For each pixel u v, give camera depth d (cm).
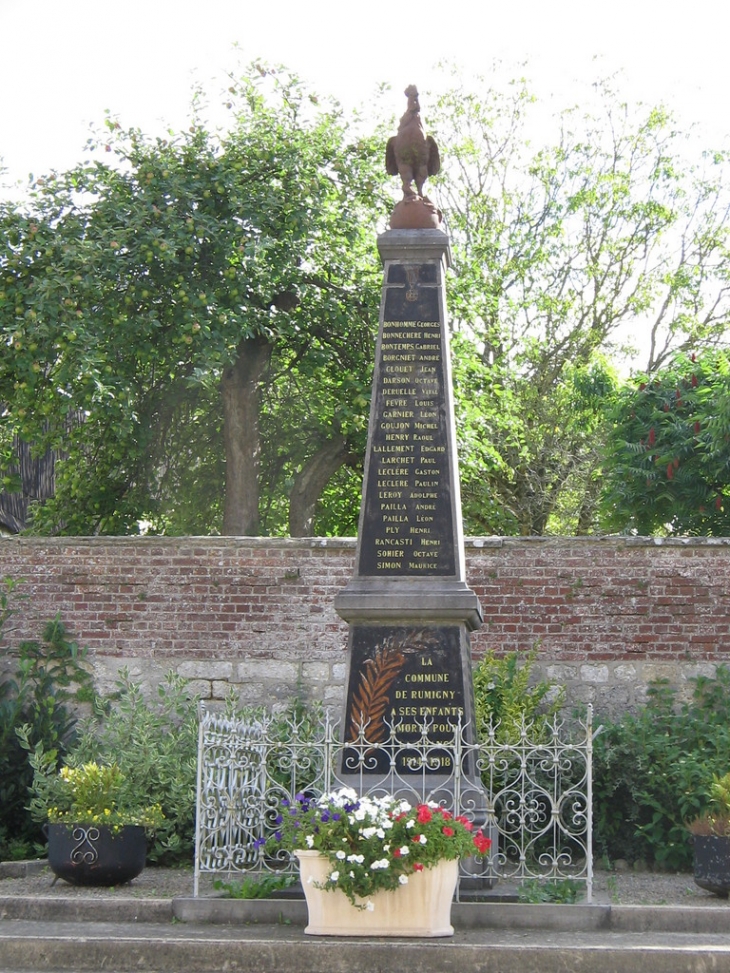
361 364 1772
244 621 1218
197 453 1814
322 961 691
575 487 2492
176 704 1139
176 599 1225
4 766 1118
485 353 2592
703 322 2623
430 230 963
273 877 822
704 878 853
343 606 900
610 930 765
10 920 797
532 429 2448
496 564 1205
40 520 1839
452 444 931
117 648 1223
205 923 782
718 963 677
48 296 1488
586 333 2622
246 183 1639
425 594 898
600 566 1198
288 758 970
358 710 891
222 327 1580
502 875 855
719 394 1645
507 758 953
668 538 1191
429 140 997
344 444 1802
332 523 1977
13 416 1625
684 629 1183
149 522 1886
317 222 1678
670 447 1692
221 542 1228
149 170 1585
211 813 845
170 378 1712
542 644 1190
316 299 1742
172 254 1512
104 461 1775
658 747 1062
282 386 1841
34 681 1217
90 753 1091
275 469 1859
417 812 732
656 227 2612
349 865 708
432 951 689
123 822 898
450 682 890
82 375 1485
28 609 1234
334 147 1739
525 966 683
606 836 1057
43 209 1602
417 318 951
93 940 712
